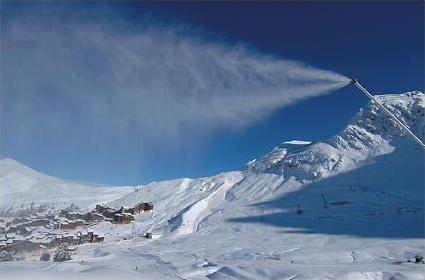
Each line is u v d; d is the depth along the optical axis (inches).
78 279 665.0
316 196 7135.8
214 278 2348.7
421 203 5999.0
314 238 4623.5
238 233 5418.3
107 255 4065.0
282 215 6299.2
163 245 4790.8
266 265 2679.6
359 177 7765.8
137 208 7603.4
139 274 834.2
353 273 2174.0
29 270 665.6
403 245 3666.3
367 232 4729.3
